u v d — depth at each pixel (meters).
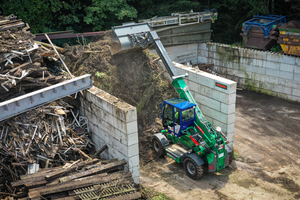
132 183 9.67
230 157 11.29
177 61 21.17
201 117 11.19
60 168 9.91
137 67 14.58
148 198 9.80
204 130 10.95
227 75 20.56
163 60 12.06
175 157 11.55
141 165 12.07
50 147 10.49
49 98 10.46
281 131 14.20
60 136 10.84
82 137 11.80
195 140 10.70
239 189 10.39
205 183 10.77
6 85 9.70
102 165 10.12
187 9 23.52
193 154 10.84
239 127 14.77
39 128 10.57
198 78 13.29
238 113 16.27
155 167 11.91
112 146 10.94
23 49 11.04
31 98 9.94
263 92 18.86
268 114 16.00
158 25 18.91
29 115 10.67
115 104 10.16
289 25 17.28
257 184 10.65
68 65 14.88
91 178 9.50
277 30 17.95
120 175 9.76
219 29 25.34
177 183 10.81
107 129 10.91
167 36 19.62
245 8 22.69
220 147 10.48
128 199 8.87
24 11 19.02
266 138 13.68
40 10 19.62
